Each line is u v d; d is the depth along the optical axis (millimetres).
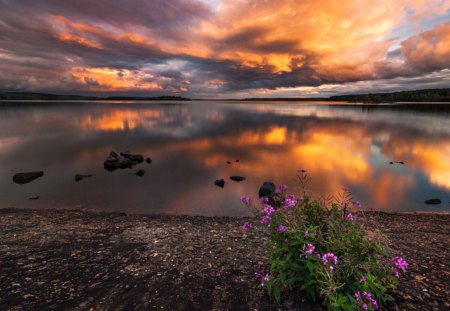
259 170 21969
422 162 24469
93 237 7539
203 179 19328
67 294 4418
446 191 16047
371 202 14062
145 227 8828
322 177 19453
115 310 3979
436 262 5473
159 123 68562
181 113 116375
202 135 45500
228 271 5230
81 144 36688
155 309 3998
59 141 39125
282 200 4648
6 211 12336
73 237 7531
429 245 6824
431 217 11094
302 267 3580
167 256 6082
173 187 17359
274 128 55906
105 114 105875
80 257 6004
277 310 3816
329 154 28797
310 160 25734
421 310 3715
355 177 19406
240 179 19047
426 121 69688
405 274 4801
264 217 4211
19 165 24328
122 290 4543
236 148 33000
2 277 4996
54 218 10711
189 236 7727
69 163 25219
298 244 3762
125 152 27859
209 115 102250
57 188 17297
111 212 12258
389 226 9266
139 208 13242
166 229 8531
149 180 19203
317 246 3799
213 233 8094
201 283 4754
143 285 4707
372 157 26906
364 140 38719
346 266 3496
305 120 76062
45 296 4352
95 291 4512
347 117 87250
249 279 4836
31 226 9023
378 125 60062
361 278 3264
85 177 20047
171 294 4402
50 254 6172
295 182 18094
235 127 58375
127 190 16734
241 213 12336
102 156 28656
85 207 13477
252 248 6570
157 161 26031
